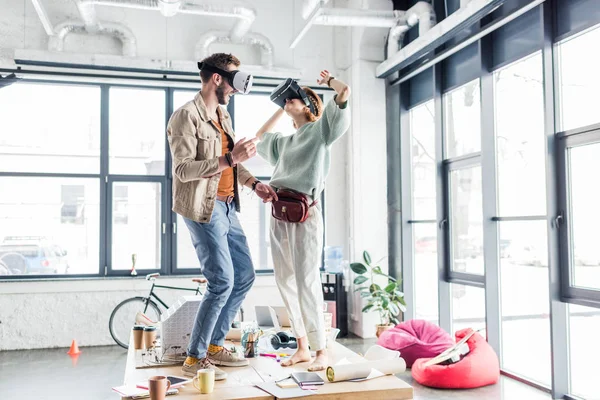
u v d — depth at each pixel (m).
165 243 6.68
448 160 5.78
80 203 6.52
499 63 4.99
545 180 4.30
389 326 6.16
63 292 6.24
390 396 2.58
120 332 6.34
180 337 3.05
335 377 2.63
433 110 6.19
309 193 2.88
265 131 3.34
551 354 4.11
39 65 6.00
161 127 6.75
